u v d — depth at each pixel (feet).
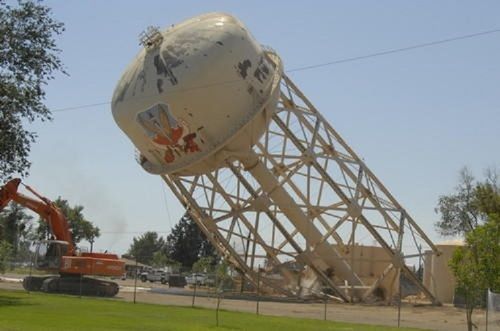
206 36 169.48
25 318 96.17
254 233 190.70
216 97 167.12
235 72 168.55
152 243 604.90
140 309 126.41
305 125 193.26
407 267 209.46
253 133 176.55
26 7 138.10
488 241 98.78
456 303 201.26
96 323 94.53
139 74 173.37
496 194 255.50
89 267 173.88
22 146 138.21
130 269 380.17
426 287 221.05
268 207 187.52
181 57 167.53
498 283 97.86
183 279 264.52
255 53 174.50
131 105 172.55
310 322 118.42
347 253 214.07
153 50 173.27
